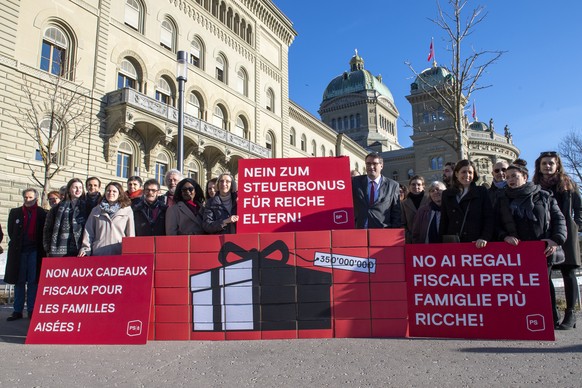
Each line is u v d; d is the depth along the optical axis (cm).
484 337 461
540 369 344
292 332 482
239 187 551
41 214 738
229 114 3203
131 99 2184
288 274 493
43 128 1916
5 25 1797
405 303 484
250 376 343
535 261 466
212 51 3095
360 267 492
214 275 498
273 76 3962
